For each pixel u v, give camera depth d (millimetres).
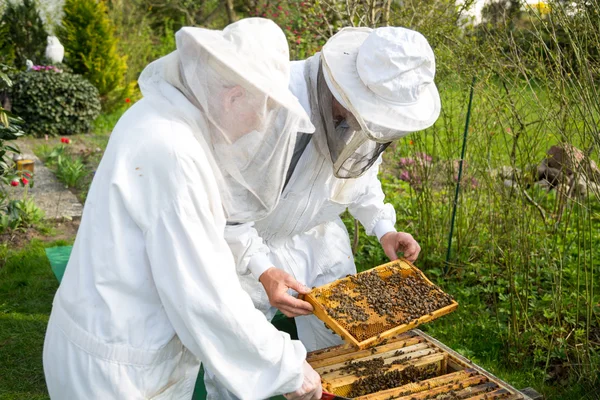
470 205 4625
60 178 6980
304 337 3023
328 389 2260
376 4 4941
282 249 2865
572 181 4391
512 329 3668
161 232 1822
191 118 1912
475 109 4359
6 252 4953
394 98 2178
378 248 4820
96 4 10344
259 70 1839
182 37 1837
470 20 4297
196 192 1836
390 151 6562
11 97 9031
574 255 4348
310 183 2615
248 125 1909
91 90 9484
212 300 1847
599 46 3012
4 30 10578
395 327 2314
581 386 3268
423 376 2484
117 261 1853
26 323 3967
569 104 3240
